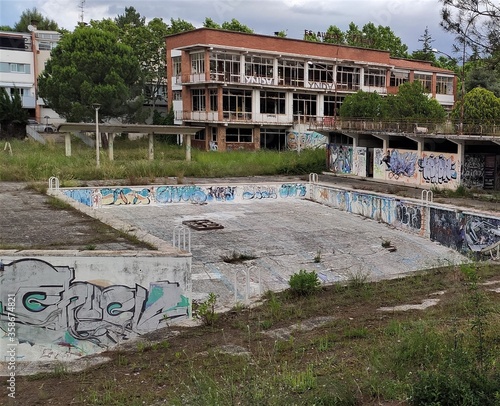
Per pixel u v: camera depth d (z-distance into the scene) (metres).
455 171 30.75
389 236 23.25
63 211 19.62
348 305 12.15
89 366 9.45
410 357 7.99
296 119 55.41
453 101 67.50
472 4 24.64
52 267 10.71
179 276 11.38
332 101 58.38
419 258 20.59
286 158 42.00
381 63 60.38
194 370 8.55
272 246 20.53
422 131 33.19
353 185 33.25
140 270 11.07
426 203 23.59
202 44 49.59
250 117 52.66
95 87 49.00
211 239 21.02
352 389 7.11
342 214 27.55
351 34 74.25
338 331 10.22
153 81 70.69
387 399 6.81
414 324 9.59
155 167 35.03
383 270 18.91
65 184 27.47
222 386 7.54
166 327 11.23
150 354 9.76
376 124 37.16
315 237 22.30
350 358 8.55
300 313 11.55
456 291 12.62
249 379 7.82
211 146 52.16
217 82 49.78
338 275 17.97
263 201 30.67
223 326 11.05
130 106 51.88
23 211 19.52
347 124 39.72
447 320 9.95
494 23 24.53
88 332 10.89
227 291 15.73
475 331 8.72
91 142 51.56
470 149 31.27
